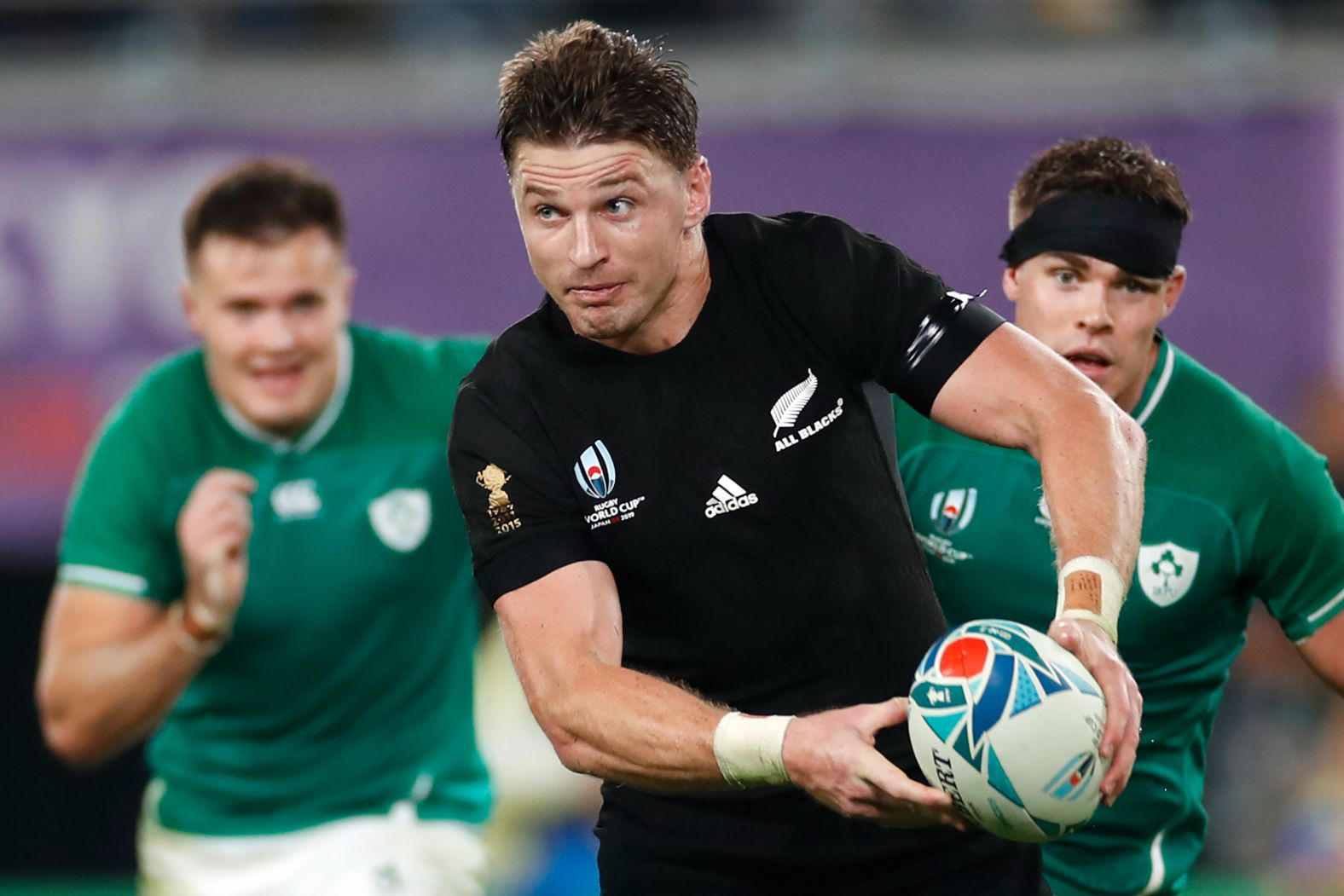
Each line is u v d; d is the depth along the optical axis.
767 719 12.33
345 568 20.72
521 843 31.45
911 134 29.97
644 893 15.38
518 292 30.30
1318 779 32.16
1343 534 17.52
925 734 12.34
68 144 30.53
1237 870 32.88
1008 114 29.84
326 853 20.97
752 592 14.22
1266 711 33.38
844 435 14.12
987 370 13.43
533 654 13.59
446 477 21.22
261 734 20.98
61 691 20.34
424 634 21.12
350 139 30.58
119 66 31.27
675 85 13.15
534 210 13.09
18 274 30.23
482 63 30.75
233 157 30.56
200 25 34.53
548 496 14.14
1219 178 29.08
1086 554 12.63
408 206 30.45
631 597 14.50
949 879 14.91
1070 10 33.66
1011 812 12.17
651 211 13.00
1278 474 17.36
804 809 14.84
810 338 14.04
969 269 29.70
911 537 14.62
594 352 14.09
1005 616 17.55
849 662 14.44
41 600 37.88
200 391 21.08
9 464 29.88
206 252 20.28
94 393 30.02
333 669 20.83
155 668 19.86
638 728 12.65
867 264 14.01
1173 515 17.31
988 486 17.42
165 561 21.16
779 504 14.04
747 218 14.37
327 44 35.19
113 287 30.17
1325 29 30.62
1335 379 28.34
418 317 30.28
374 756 21.05
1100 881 17.84
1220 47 29.62
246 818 21.20
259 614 20.53
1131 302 16.98
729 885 15.11
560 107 12.77
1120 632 17.34
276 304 20.28
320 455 20.92
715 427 14.02
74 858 38.25
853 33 31.03
